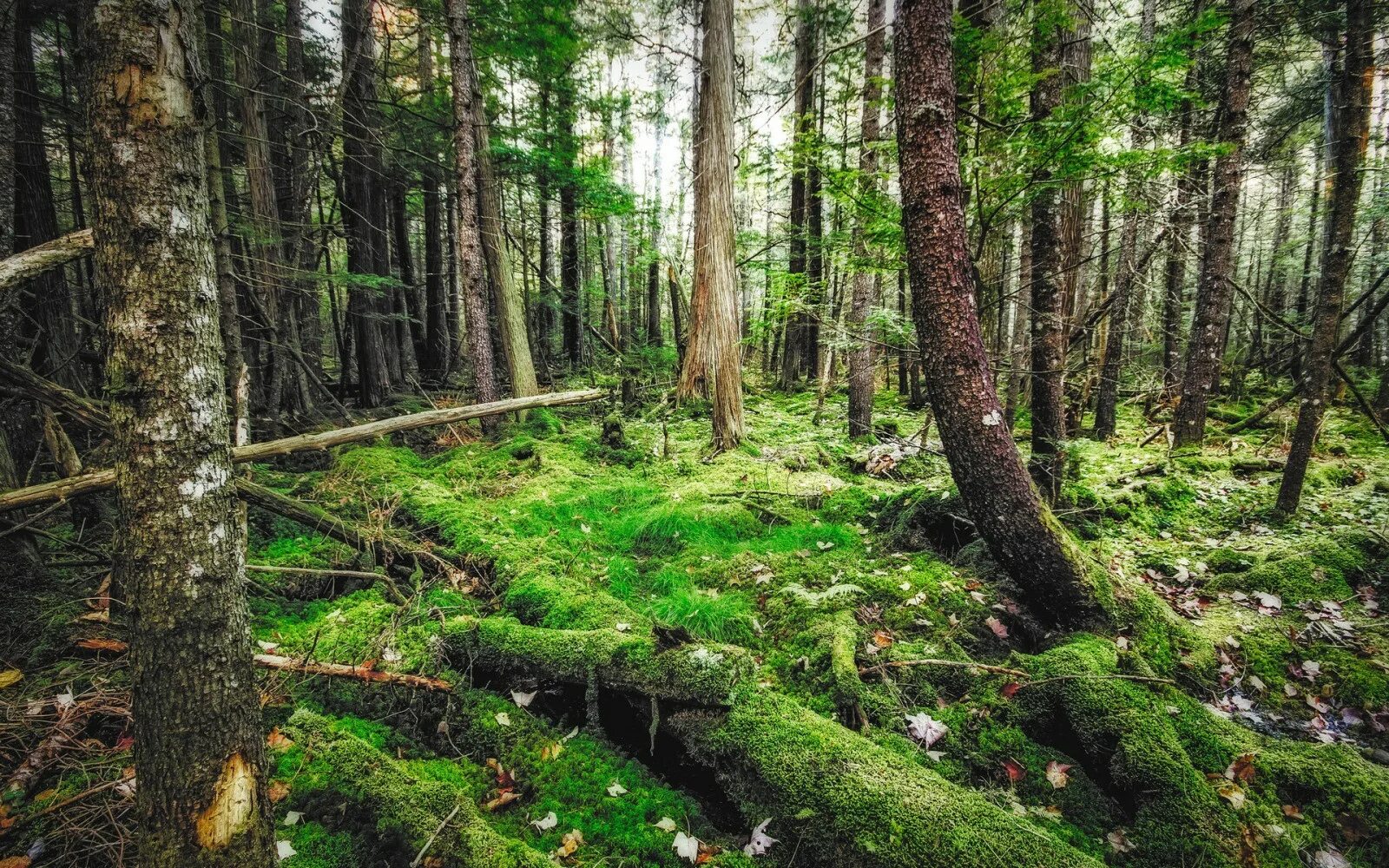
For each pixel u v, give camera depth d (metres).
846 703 3.19
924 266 3.68
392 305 15.56
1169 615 3.83
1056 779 2.83
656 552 5.71
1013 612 3.98
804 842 2.45
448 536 5.41
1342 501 5.98
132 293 1.64
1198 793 2.55
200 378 1.76
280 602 4.62
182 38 1.70
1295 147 11.97
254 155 9.30
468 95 8.95
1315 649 3.79
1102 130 4.31
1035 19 4.39
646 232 16.27
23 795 2.58
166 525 1.70
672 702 3.06
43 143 6.84
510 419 9.99
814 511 6.37
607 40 11.80
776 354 20.72
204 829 1.77
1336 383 10.49
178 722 1.73
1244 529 5.68
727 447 8.78
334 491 6.61
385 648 3.88
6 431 5.16
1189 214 8.70
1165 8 9.07
